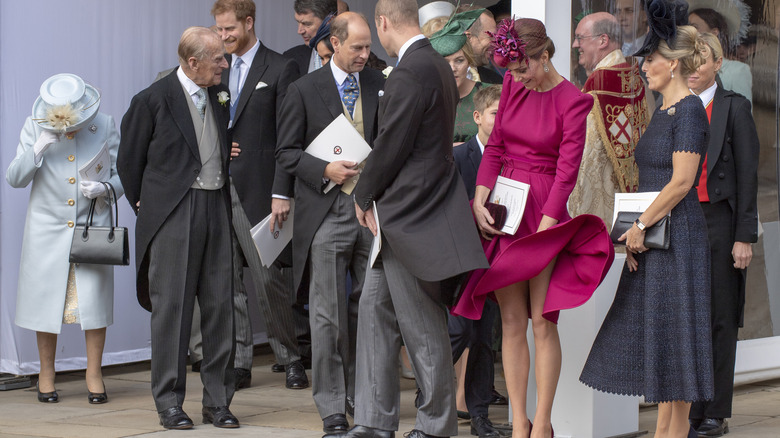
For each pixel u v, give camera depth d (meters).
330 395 8.06
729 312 8.43
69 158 9.49
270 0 12.84
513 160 7.18
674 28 6.76
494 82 11.09
